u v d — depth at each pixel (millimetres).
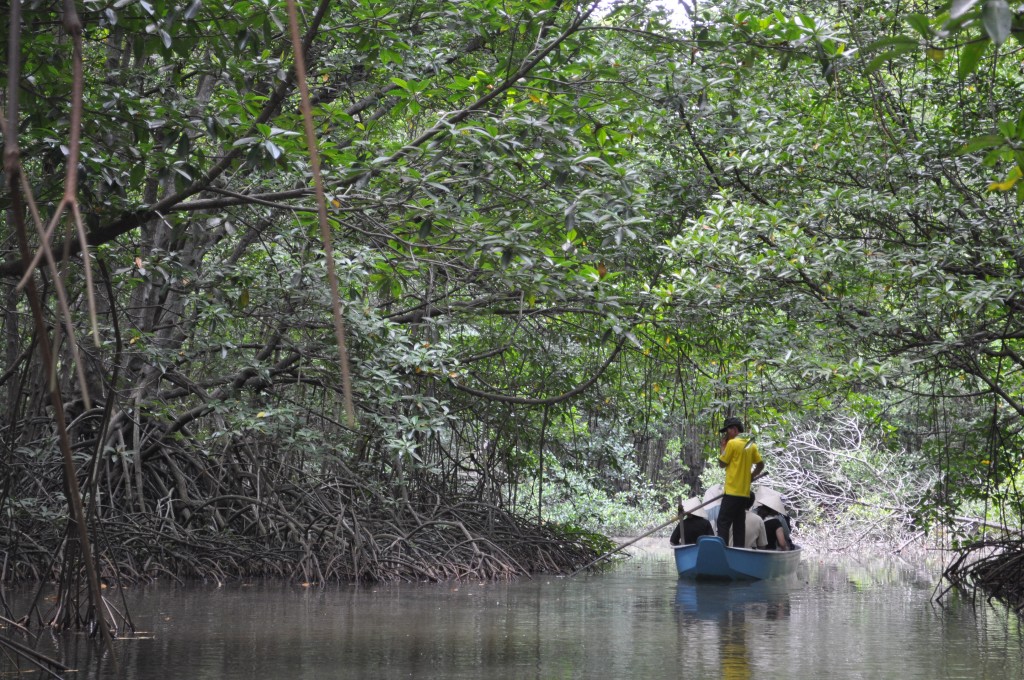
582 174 8406
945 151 11266
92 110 6273
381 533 14664
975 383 13148
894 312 11664
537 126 8281
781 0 10562
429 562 14562
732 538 15273
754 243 11742
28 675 6457
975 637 8938
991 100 4965
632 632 9000
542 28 9469
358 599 11461
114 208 6848
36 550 12438
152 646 7742
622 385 17156
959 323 11383
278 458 14969
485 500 17219
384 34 7914
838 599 12258
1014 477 14289
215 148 9883
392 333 12172
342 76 13180
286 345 13773
